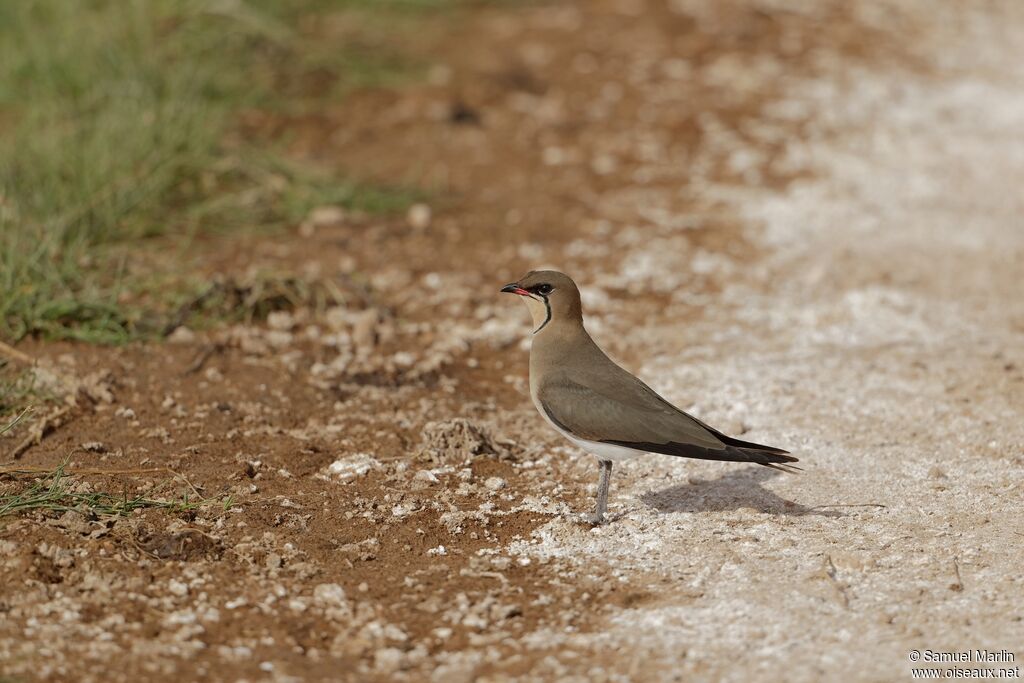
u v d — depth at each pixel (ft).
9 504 31.63
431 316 47.37
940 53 78.33
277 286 46.60
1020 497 33.96
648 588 29.91
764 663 26.63
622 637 27.86
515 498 34.58
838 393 41.06
